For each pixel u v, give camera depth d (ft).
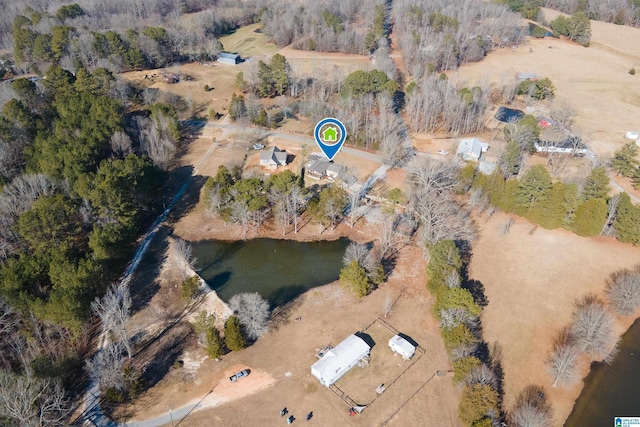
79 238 297.33
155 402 222.07
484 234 334.85
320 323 265.75
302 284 298.15
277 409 218.79
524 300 280.92
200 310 275.39
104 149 391.86
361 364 239.71
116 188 312.50
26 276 257.14
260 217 341.00
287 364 240.94
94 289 270.67
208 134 473.67
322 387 228.63
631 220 317.83
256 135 471.21
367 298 283.79
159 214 362.33
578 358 247.50
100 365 228.22
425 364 240.32
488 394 203.21
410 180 380.58
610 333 257.14
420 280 297.12
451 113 465.88
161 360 243.19
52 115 431.84
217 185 351.87
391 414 216.33
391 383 230.48
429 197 332.19
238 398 223.92
